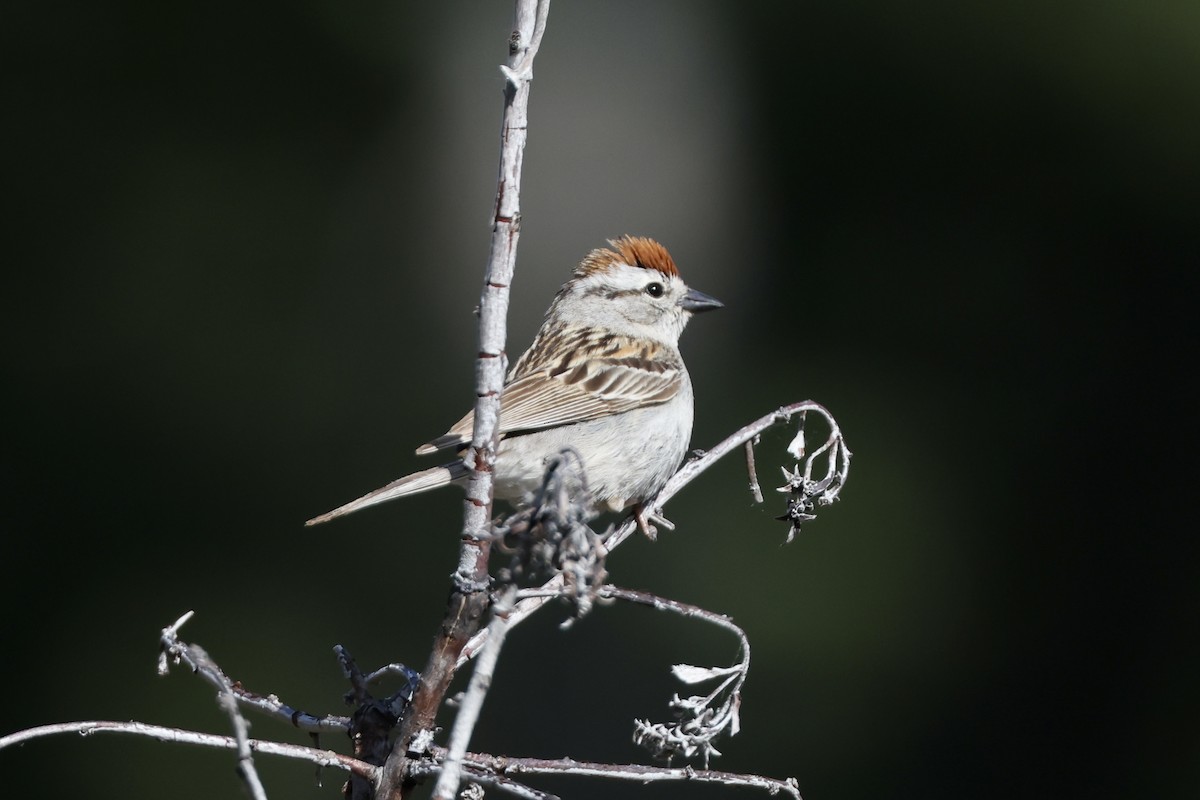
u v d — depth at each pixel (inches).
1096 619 495.8
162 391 499.5
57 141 545.0
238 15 590.9
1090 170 573.3
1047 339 559.2
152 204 542.3
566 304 347.6
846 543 497.0
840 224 599.5
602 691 441.1
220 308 527.2
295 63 597.9
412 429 509.4
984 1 601.6
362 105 611.2
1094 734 474.3
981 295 569.3
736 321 584.4
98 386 494.3
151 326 514.6
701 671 188.5
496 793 291.3
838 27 627.2
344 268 564.7
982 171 586.6
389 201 601.6
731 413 537.3
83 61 559.8
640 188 647.1
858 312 578.2
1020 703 475.2
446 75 639.8
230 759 411.2
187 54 574.9
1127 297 559.8
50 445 479.2
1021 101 587.5
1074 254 568.4
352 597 457.1
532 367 324.5
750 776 188.2
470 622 170.6
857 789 440.1
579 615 162.4
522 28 166.1
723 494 495.2
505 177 167.5
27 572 456.4
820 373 557.3
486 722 430.6
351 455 496.7
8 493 469.4
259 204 561.6
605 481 300.8
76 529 466.3
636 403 304.5
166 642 167.5
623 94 671.8
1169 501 523.5
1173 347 549.6
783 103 625.0
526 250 639.8
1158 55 572.1
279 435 497.7
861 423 538.3
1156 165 567.5
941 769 452.8
